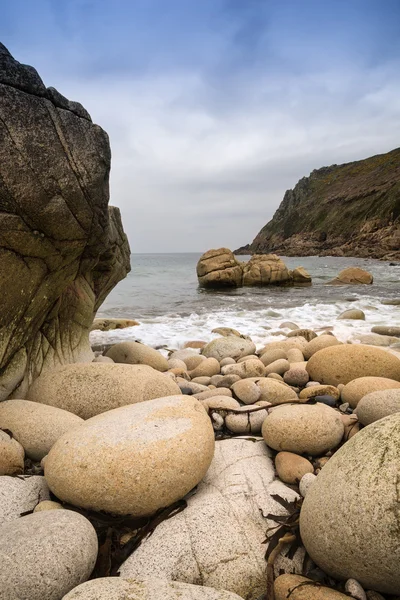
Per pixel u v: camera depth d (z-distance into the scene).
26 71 3.45
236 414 4.26
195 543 2.44
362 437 2.41
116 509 2.72
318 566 2.36
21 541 2.13
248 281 26.56
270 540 2.48
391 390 3.88
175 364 7.39
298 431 3.47
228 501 2.80
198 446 2.96
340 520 2.14
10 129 3.39
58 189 3.79
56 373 4.71
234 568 2.34
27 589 1.99
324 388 5.30
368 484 2.11
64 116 3.78
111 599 1.91
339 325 11.76
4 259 3.79
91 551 2.26
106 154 4.22
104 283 6.79
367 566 2.06
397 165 86.75
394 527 1.96
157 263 69.75
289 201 120.81
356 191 87.50
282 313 14.66
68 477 2.76
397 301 16.44
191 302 18.66
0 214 3.53
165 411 3.25
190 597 1.96
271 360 7.68
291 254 79.50
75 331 5.93
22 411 3.80
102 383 4.55
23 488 2.91
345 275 26.42
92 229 4.54
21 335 4.43
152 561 2.36
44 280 4.39
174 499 2.79
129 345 7.13
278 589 2.19
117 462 2.73
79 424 3.67
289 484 3.16
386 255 53.19
